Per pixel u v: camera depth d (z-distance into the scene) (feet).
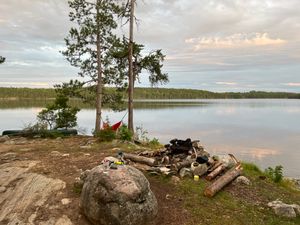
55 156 42.14
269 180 38.27
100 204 25.30
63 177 33.12
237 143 109.19
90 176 27.20
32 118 169.78
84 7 69.00
